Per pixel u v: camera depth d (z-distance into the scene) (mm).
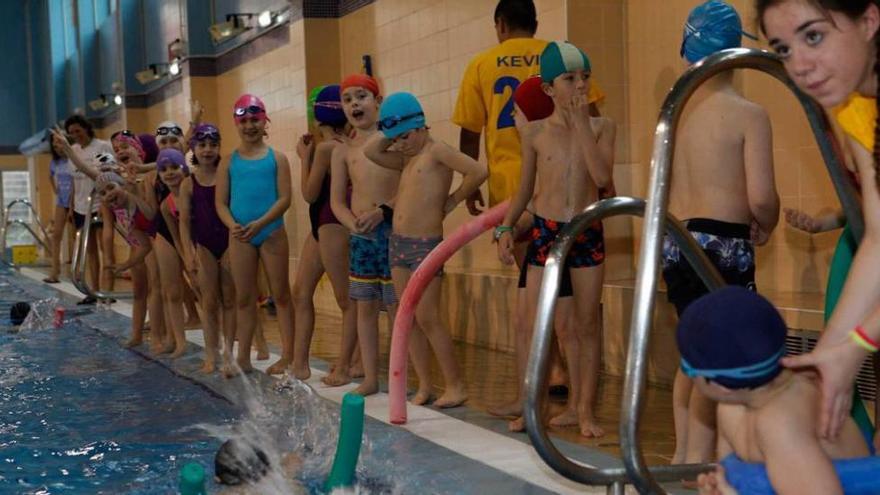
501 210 5055
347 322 6309
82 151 13570
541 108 5438
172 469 4512
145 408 5871
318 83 11797
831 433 2225
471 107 6430
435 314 5516
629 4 7617
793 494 2156
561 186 4910
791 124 6527
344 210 5902
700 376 2213
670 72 7320
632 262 7664
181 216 6996
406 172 5633
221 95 15578
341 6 11664
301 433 4980
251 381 6504
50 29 27922
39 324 9898
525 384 2857
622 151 7715
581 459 4242
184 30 16000
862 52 2152
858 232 2811
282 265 6695
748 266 3920
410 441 4719
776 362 2176
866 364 4992
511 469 4160
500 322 8039
